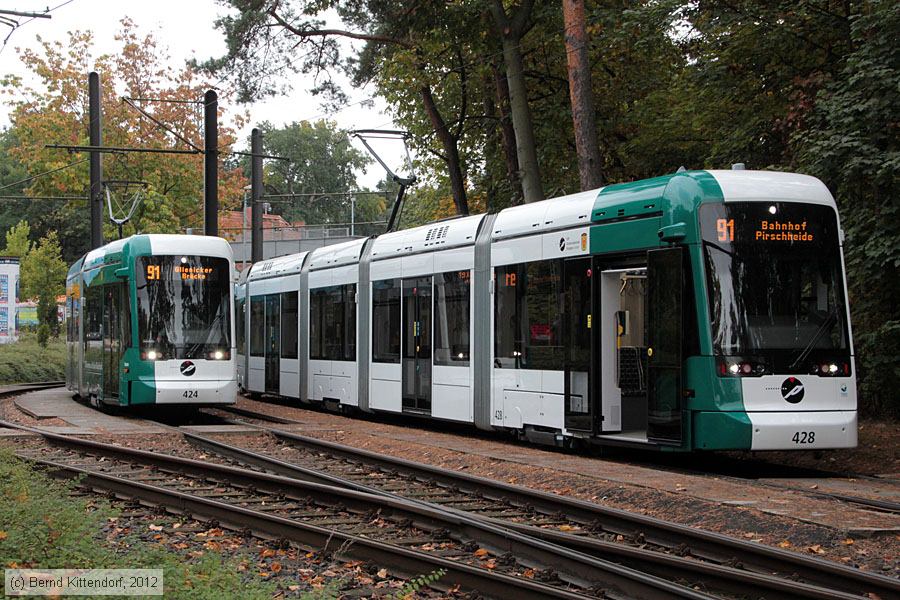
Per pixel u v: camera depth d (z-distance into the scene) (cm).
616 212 1509
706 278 1366
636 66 3075
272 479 1241
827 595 700
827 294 1409
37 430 1862
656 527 950
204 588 695
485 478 1275
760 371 1357
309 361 2561
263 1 2798
